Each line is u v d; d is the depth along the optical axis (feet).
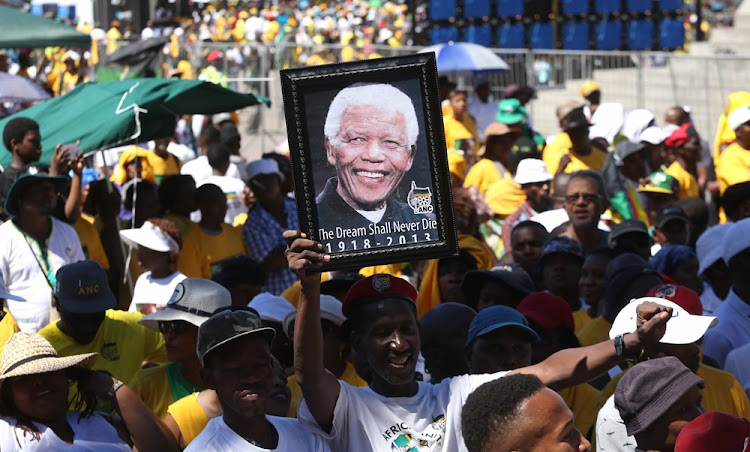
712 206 72.95
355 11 201.87
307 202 22.13
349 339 25.22
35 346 25.50
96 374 26.20
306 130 22.20
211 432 23.54
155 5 200.34
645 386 22.74
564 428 18.25
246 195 61.21
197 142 99.60
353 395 23.17
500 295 37.45
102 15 185.26
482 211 58.80
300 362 22.50
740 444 18.75
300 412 23.70
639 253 47.39
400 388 23.56
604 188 50.26
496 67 101.24
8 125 47.47
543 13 133.08
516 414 18.31
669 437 22.70
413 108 22.38
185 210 53.01
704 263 40.34
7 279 41.88
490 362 27.94
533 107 109.29
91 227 48.88
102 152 51.67
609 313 34.53
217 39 190.60
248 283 38.91
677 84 106.42
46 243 42.75
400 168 22.34
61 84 114.62
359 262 22.17
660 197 61.57
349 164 22.25
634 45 133.59
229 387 23.17
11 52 132.67
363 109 22.31
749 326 35.01
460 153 72.84
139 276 47.34
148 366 36.14
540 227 45.91
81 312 33.50
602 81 108.58
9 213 42.68
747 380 32.37
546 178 57.67
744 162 66.85
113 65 96.27
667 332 25.86
